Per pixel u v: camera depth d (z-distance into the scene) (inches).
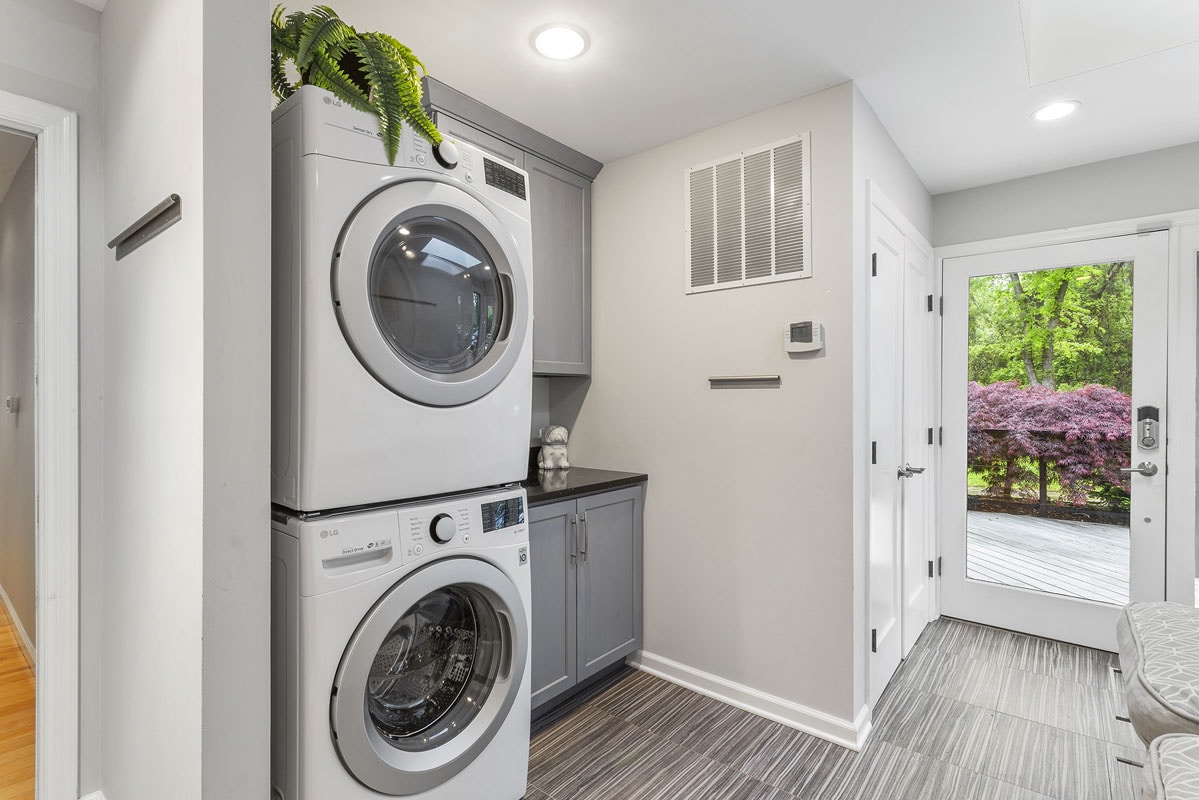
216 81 41.1
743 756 78.0
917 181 117.3
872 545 88.4
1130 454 108.3
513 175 63.9
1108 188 109.8
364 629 48.1
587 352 109.7
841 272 81.6
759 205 89.6
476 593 58.9
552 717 87.7
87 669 66.9
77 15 66.2
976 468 125.1
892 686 97.7
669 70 78.2
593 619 93.1
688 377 97.9
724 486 93.6
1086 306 112.5
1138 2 69.1
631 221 105.5
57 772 64.7
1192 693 47.9
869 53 74.7
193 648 42.2
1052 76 81.1
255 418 43.3
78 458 65.8
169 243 46.6
